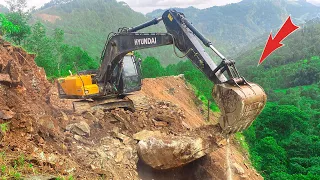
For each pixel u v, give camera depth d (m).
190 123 15.78
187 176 11.75
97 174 8.33
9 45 10.97
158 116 12.29
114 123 11.66
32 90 10.59
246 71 87.56
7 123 7.54
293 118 29.05
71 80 12.17
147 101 13.23
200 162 12.32
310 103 52.03
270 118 29.66
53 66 23.97
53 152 8.16
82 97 12.10
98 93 12.36
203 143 9.65
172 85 26.62
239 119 7.96
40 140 8.11
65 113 11.48
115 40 11.60
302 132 29.36
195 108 25.14
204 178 12.05
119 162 9.52
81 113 11.54
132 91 13.05
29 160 7.07
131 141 10.65
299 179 17.92
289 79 76.50
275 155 21.67
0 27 19.95
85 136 10.11
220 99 8.33
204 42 8.92
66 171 7.64
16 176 6.28
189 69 38.94
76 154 8.99
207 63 8.92
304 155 24.50
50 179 6.73
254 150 21.67
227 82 8.31
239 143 21.17
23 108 8.33
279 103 46.69
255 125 28.80
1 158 6.68
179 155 9.93
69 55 28.91
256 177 16.66
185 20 9.62
